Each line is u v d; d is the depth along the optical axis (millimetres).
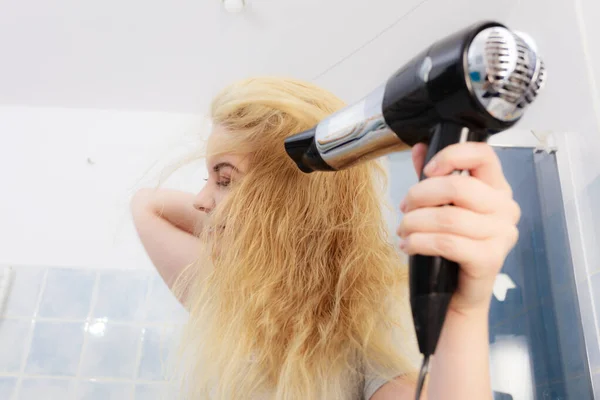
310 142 436
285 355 602
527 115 1275
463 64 289
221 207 735
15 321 1481
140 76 1609
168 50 1483
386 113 348
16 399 1397
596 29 984
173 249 1006
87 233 1605
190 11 1330
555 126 1199
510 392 1090
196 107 1741
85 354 1450
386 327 615
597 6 983
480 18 1257
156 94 1692
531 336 1118
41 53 1525
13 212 1624
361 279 628
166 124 1755
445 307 297
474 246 292
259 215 693
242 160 742
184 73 1581
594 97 992
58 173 1687
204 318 708
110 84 1655
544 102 1235
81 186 1669
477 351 340
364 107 376
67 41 1470
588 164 1023
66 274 1547
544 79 305
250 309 643
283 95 736
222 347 646
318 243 659
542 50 1233
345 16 1299
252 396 598
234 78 1577
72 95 1723
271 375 601
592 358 1011
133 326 1485
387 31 1324
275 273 656
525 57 293
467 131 306
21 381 1417
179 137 1654
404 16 1278
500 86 286
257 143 738
